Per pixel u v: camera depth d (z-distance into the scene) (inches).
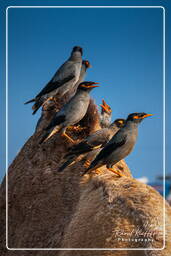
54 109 663.1
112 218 404.8
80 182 508.4
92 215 430.6
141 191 425.7
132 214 397.4
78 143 545.6
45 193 539.2
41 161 576.1
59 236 478.0
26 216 553.6
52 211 516.7
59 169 528.1
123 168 591.2
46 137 579.8
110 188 442.9
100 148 529.0
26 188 570.6
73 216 468.8
